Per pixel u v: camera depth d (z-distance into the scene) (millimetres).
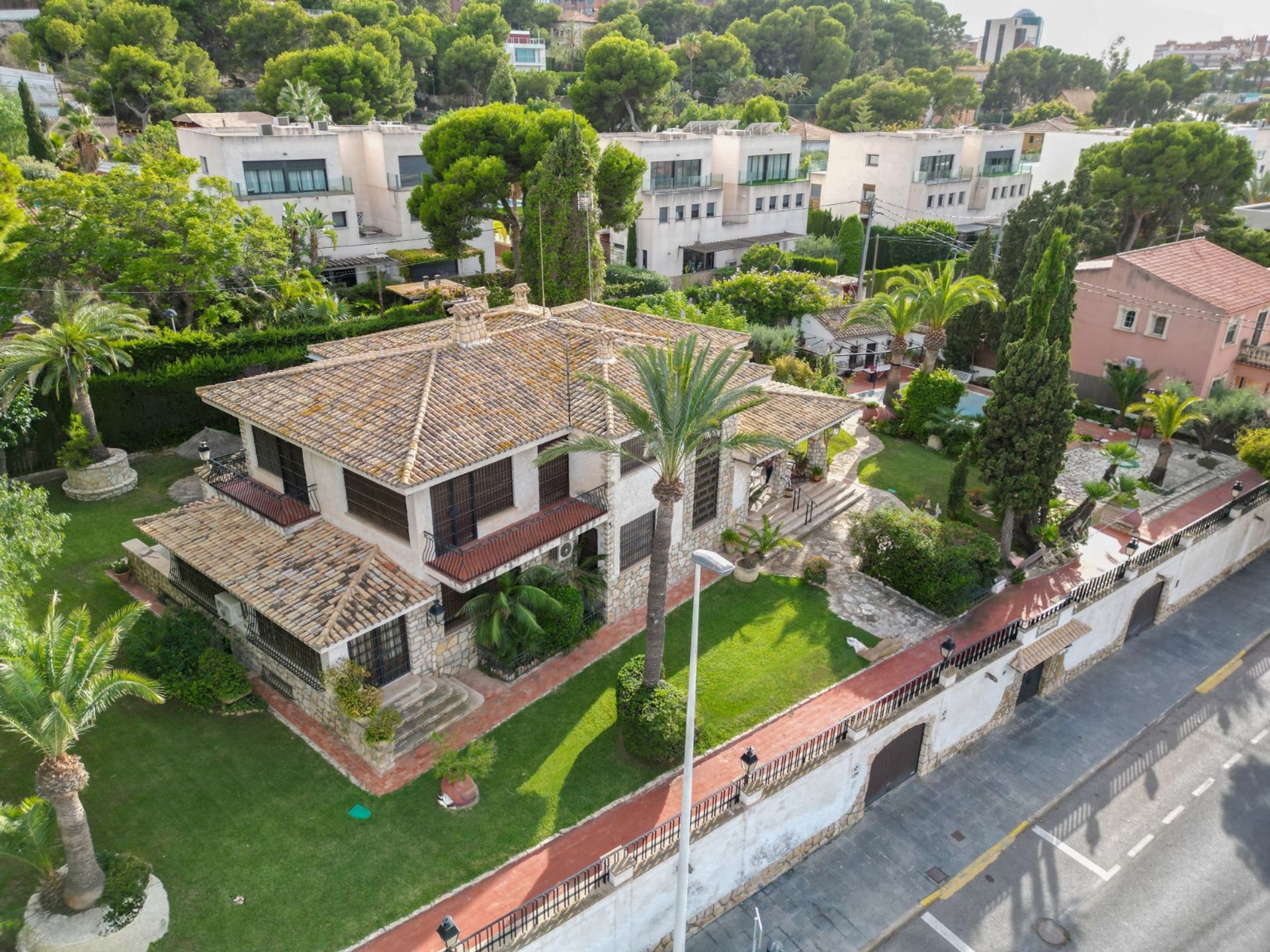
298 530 23547
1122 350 46750
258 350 37656
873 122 112938
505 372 25297
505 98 106812
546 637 23672
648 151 65125
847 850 21484
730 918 19516
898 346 42906
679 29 149500
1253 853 21891
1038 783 23906
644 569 27203
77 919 15523
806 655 25547
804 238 72750
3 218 35406
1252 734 26219
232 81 105250
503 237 72812
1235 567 35875
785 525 31875
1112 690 28094
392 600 21094
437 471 20453
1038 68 148000
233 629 23000
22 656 14852
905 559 28266
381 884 17578
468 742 21281
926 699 22359
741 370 30156
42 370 31672
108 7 89562
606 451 20641
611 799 20094
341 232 57281
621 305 48750
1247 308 43750
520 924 16344
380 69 83000
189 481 32750
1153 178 63344
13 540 18781
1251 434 36219
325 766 20359
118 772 19703
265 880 17469
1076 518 32312
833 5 150250
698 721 22125
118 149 54406
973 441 31281
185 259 37812
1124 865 21406
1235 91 181000
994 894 20406
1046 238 37375
